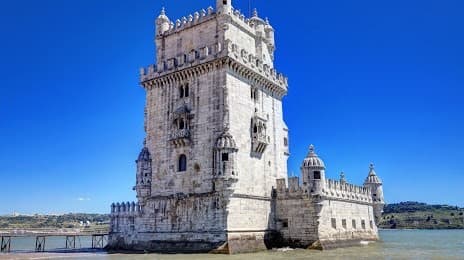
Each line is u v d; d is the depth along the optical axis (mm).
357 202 70750
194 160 56000
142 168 59938
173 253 53781
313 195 56969
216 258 46250
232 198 52688
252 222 55688
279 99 66875
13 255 53938
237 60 56406
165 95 61031
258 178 58344
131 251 58812
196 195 54625
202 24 61000
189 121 57531
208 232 52594
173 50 63500
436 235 134750
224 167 52281
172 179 57688
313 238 56531
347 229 65188
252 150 58156
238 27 61344
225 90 54938
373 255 51938
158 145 60250
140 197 59781
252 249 54219
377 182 79625
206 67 56938
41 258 49656
